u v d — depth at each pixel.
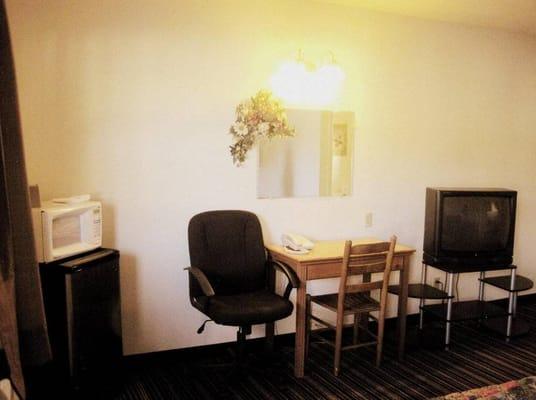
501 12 3.46
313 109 3.34
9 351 1.40
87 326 2.30
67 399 2.22
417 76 3.67
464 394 1.60
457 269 3.40
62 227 2.31
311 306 3.33
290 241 3.04
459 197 3.48
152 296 2.99
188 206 3.03
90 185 2.76
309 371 2.95
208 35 2.97
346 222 3.55
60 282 2.18
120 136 2.81
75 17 2.65
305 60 3.27
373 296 3.65
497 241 3.58
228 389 2.69
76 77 2.68
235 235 2.98
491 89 3.98
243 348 2.84
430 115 3.76
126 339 2.94
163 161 2.93
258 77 3.13
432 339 3.48
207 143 3.04
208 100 3.01
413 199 3.78
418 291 3.46
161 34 2.86
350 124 3.48
